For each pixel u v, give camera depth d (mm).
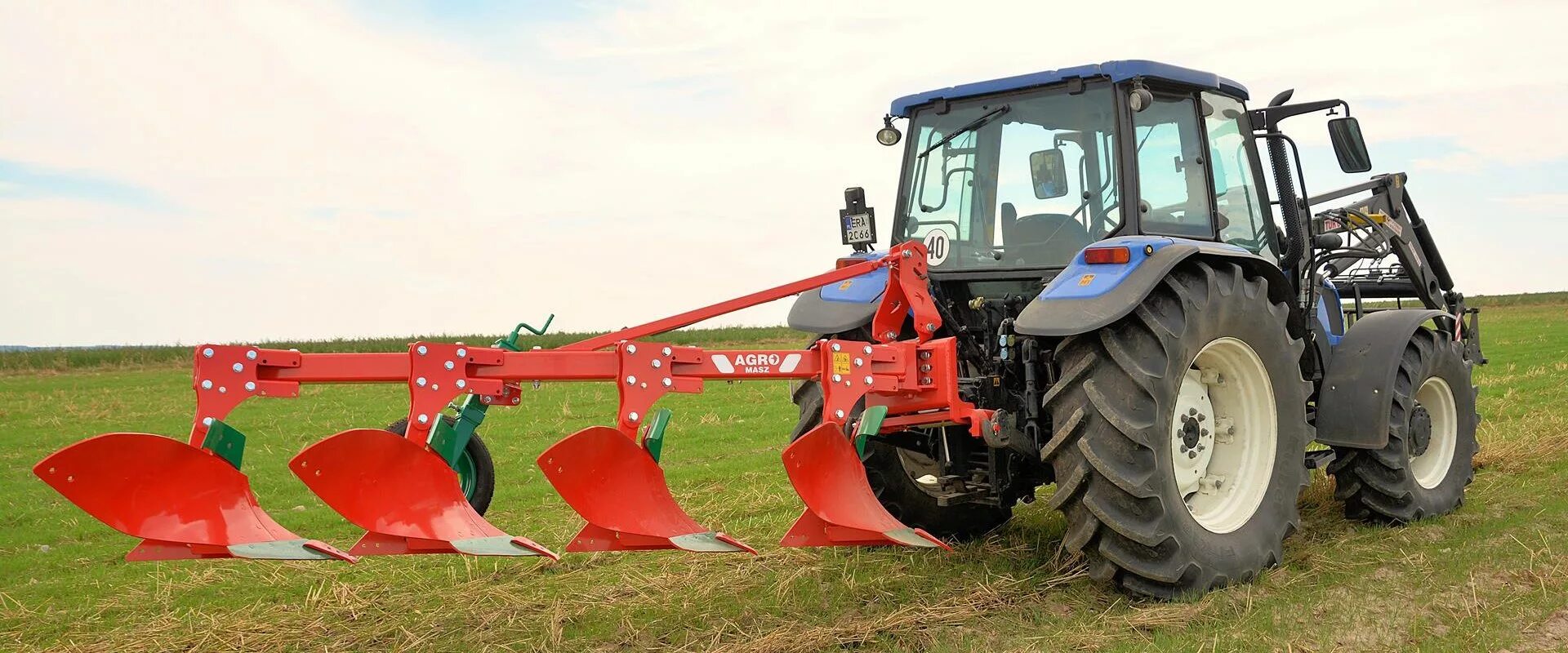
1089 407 3818
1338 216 5934
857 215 4699
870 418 3908
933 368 4117
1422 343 5246
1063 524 5293
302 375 3186
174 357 23266
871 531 3656
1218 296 4023
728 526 5453
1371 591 3967
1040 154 4473
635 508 3475
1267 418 4305
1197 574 3875
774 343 27516
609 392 13492
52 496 6691
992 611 3863
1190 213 4434
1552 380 11539
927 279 4449
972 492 4480
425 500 3256
